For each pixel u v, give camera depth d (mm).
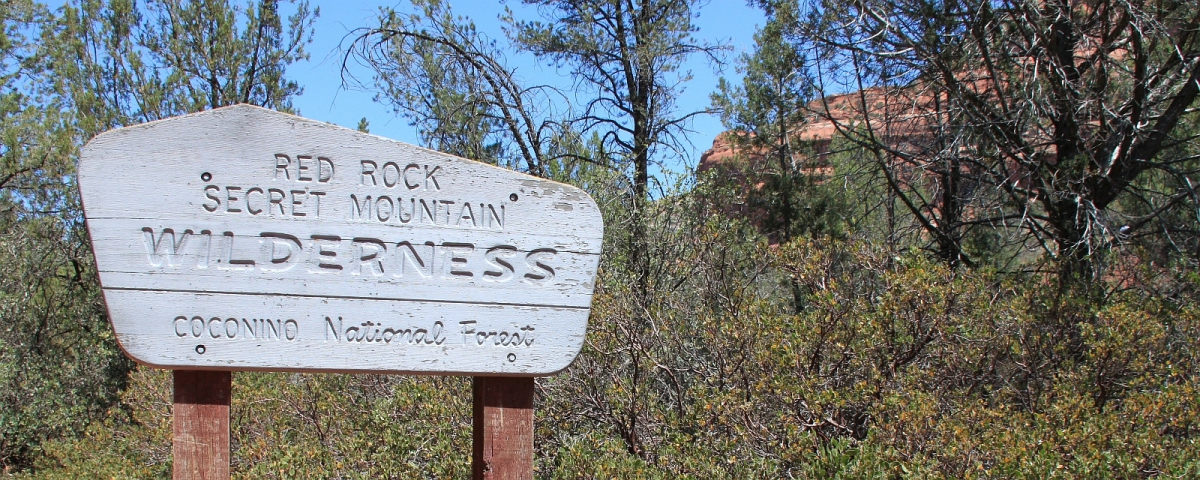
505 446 2867
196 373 2648
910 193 10555
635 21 13328
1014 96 8695
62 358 11172
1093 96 8211
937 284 5441
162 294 2564
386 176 2732
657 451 5074
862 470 4141
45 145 11320
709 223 6516
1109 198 8477
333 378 6262
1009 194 8758
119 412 8359
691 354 5793
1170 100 9148
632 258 8711
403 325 2709
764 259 6129
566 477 4691
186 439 2633
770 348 5094
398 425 5273
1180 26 8242
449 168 2775
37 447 9875
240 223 2623
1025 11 7992
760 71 11555
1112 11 8438
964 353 5406
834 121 10094
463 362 2748
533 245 2820
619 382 5438
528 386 2887
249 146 2645
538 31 13180
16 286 11664
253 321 2615
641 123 13242
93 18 10938
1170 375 5156
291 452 5016
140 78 10852
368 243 2703
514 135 12234
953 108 8859
